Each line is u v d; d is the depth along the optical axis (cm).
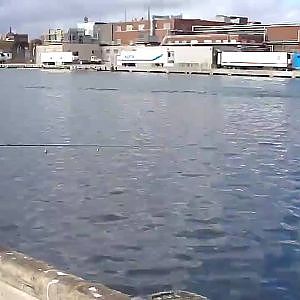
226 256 1291
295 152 2902
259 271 1195
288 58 12550
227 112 5216
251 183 2114
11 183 2034
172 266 1220
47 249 1327
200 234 1459
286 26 14275
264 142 3266
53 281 523
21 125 3891
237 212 1684
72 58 17288
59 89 8288
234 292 1086
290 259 1271
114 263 1235
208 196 1888
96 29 18900
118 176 2189
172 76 13300
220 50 14050
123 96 7062
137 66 15625
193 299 505
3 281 579
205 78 12344
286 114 5091
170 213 1662
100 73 14975
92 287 505
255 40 14662
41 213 1641
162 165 2445
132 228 1504
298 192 1967
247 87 9194
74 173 2228
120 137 3353
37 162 2452
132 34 17850
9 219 1574
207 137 3444
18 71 16338
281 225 1550
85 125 3956
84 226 1516
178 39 16025
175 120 4438
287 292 1087
